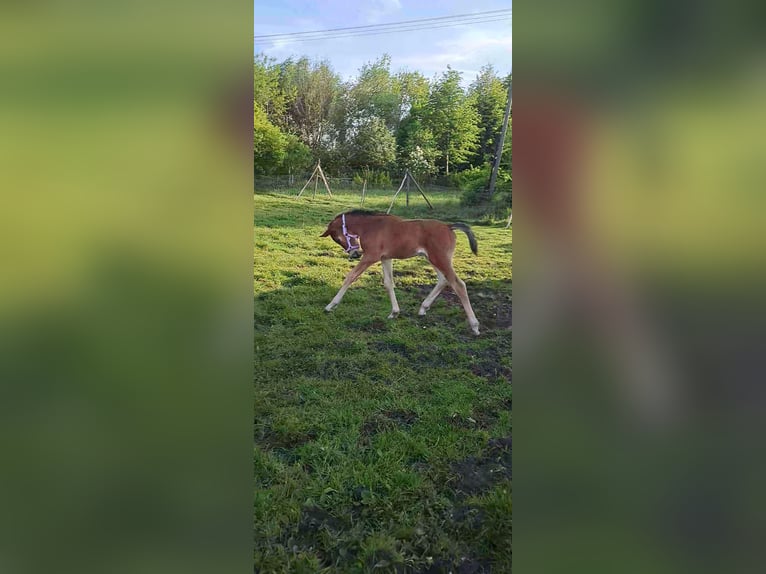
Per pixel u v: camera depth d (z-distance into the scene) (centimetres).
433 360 343
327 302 376
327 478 262
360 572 213
